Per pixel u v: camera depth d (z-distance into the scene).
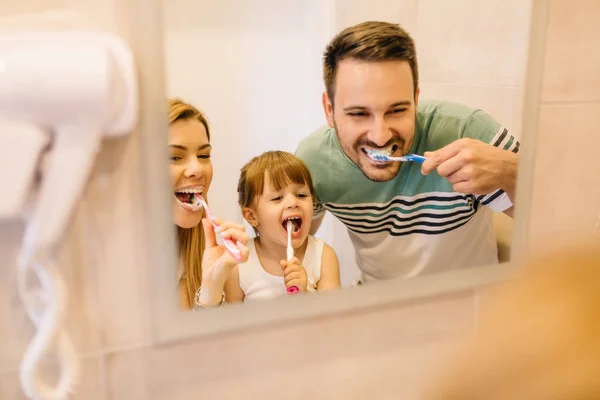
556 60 0.49
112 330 0.40
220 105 0.56
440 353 0.51
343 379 0.48
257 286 0.51
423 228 0.57
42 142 0.31
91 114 0.31
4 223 0.36
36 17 0.34
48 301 0.36
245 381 0.44
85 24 0.35
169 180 0.39
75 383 0.37
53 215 0.33
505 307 0.38
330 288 0.52
